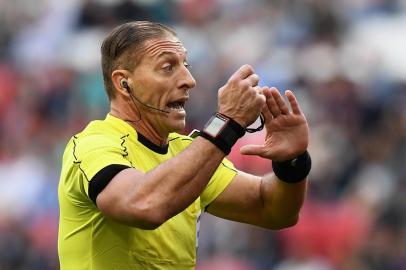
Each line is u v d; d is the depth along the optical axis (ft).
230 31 163.22
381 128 135.03
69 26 175.01
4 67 172.76
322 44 156.46
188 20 167.94
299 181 47.37
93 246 43.55
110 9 170.91
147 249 43.83
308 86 145.07
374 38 164.55
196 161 41.24
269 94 45.93
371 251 112.78
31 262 125.49
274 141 46.42
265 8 167.73
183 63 45.39
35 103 156.15
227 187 48.57
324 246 116.57
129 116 45.55
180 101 45.27
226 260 113.60
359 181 124.98
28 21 183.93
